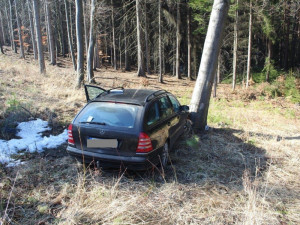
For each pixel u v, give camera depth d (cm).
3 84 1087
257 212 337
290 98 1644
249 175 461
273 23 1969
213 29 680
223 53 2552
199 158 538
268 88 1825
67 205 355
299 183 442
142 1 2423
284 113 1145
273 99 1652
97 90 588
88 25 3025
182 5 2634
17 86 1109
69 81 1390
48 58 3562
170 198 379
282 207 366
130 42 3188
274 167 494
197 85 710
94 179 420
